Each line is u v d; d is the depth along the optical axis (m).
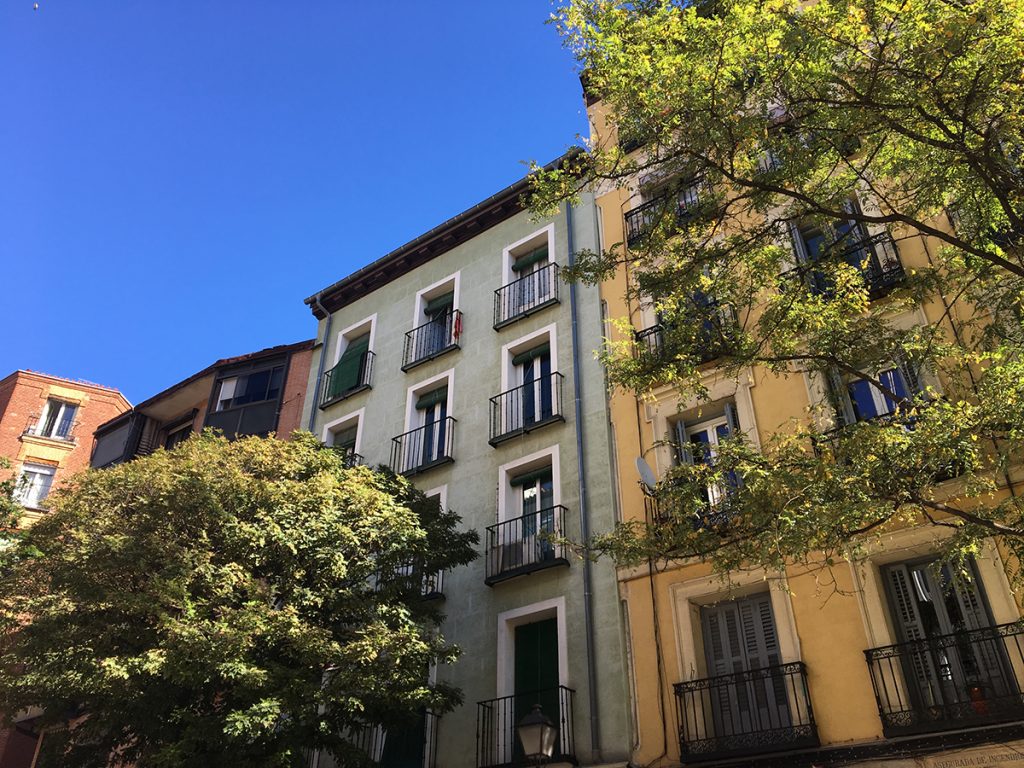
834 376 12.95
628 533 10.41
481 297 20.81
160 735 11.36
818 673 11.40
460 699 12.91
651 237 9.97
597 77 10.05
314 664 11.54
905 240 14.12
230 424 23.95
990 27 7.75
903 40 8.29
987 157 8.23
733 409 14.76
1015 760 9.38
